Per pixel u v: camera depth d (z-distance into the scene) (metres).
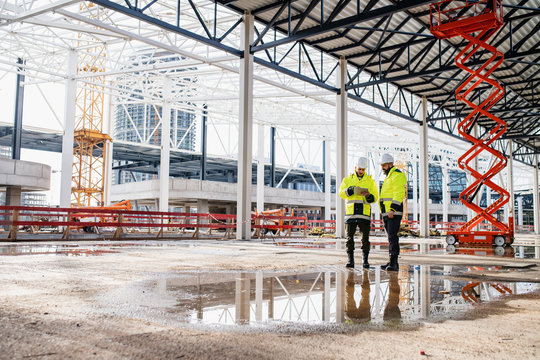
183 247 13.63
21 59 35.12
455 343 3.28
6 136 47.31
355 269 8.21
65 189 28.62
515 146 49.22
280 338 3.33
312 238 24.20
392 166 8.69
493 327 3.82
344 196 8.72
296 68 32.44
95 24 18.23
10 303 4.41
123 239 18.30
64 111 29.03
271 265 8.48
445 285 6.34
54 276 6.38
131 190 45.78
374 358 2.89
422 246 17.55
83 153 49.56
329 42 23.20
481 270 8.38
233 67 24.61
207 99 33.53
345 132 24.30
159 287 5.60
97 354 2.87
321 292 5.46
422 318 4.12
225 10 24.05
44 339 3.18
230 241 18.41
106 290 5.29
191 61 23.97
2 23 19.56
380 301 4.96
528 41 23.44
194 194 41.19
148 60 28.38
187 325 3.68
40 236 19.02
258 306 4.52
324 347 3.11
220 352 2.96
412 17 20.25
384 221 8.48
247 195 18.95
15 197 28.83
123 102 42.16
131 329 3.52
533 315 4.36
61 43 31.88
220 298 4.91
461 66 17.25
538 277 7.36
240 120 19.28
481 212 18.25
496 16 14.10
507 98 33.31
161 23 16.80
